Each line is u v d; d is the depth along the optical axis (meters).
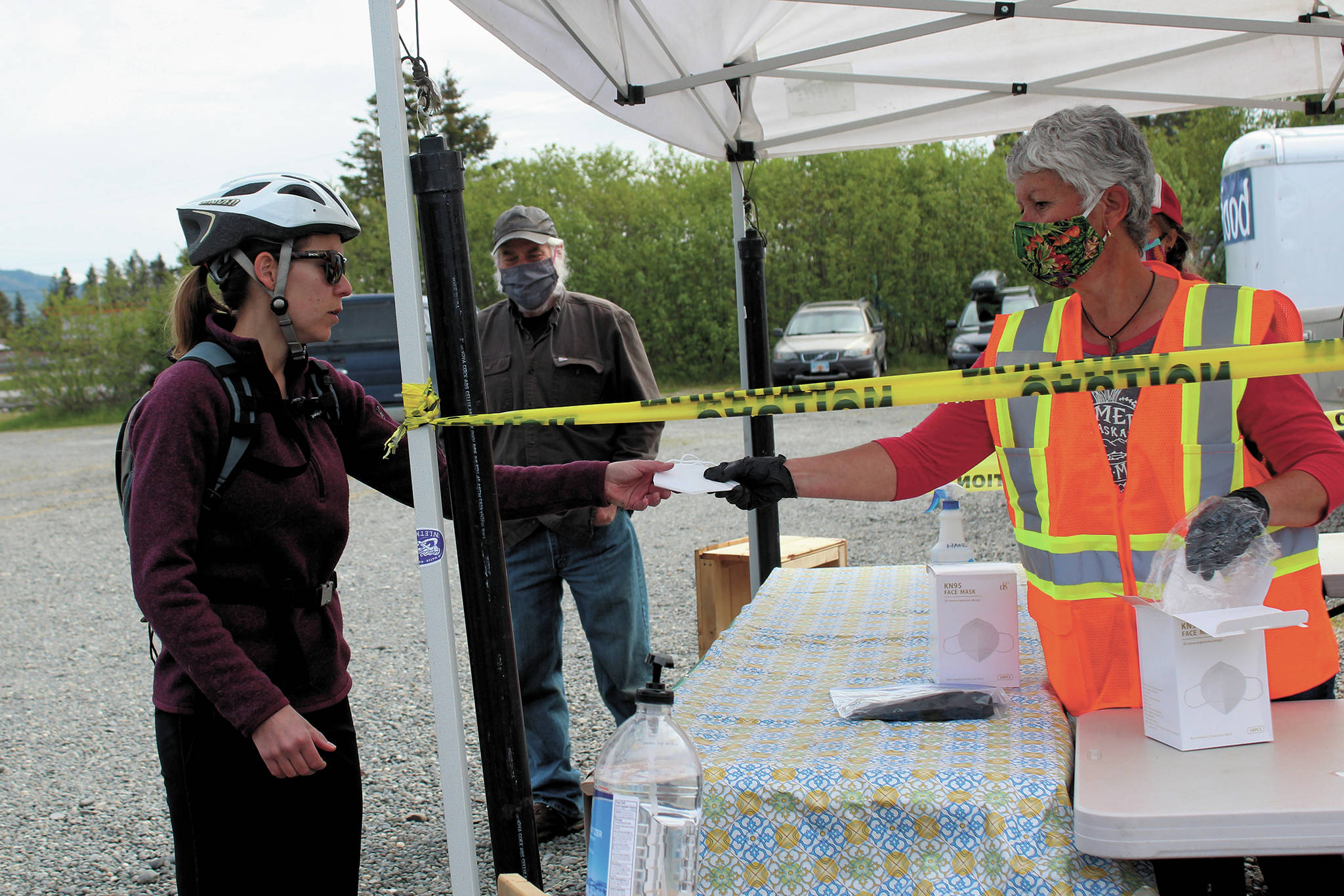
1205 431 1.58
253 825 1.63
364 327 14.28
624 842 1.26
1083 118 1.55
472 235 23.30
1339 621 4.41
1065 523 1.66
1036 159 1.56
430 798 3.52
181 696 1.60
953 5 2.45
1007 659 1.86
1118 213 1.56
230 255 1.65
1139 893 1.31
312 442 1.72
